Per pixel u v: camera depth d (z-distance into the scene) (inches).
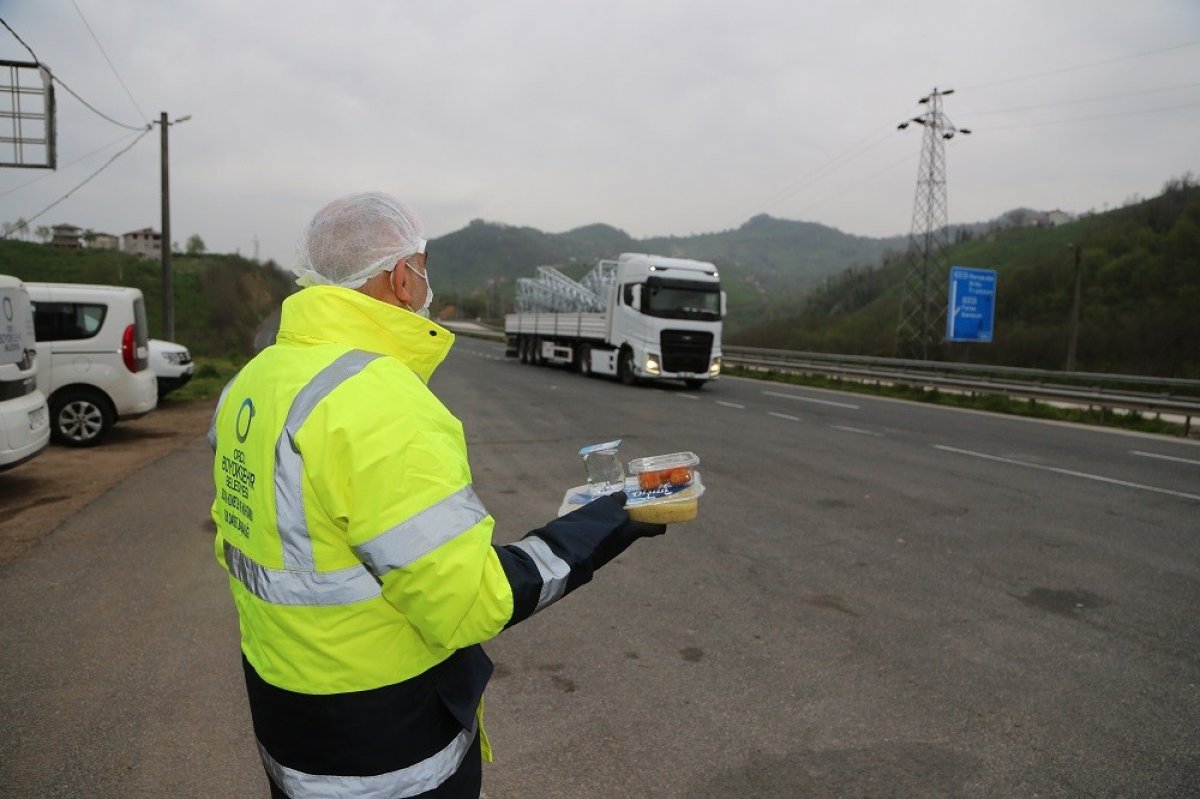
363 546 51.5
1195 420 642.8
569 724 134.8
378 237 62.1
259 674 57.7
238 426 59.8
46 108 435.8
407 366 61.2
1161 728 135.6
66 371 397.1
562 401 659.4
